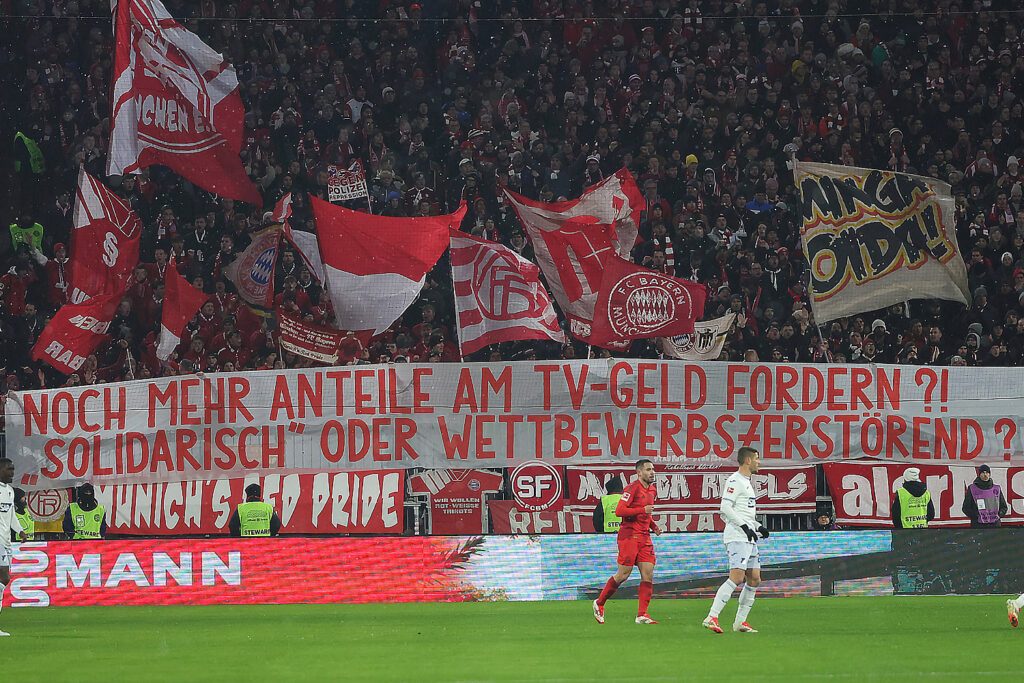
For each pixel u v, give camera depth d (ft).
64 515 197.26
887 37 315.99
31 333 258.57
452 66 306.55
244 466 198.39
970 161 293.23
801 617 159.33
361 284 223.92
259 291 248.73
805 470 202.18
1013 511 201.67
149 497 197.57
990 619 155.94
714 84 302.86
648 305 211.00
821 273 235.40
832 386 202.49
